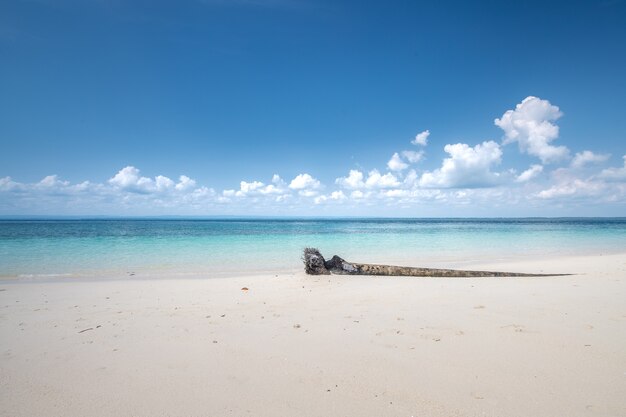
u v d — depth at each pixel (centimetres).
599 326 552
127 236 3609
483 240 3203
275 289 975
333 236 3831
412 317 633
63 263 1639
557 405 328
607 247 2519
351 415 322
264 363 443
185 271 1433
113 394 372
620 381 371
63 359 470
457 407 330
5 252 2069
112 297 879
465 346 480
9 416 334
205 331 579
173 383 394
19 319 671
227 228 6312
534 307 684
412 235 4050
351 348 486
